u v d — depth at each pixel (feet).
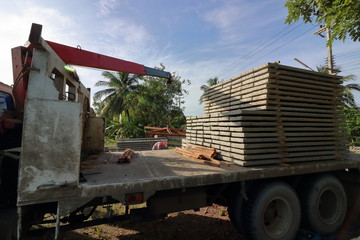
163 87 100.68
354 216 12.30
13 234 6.53
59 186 5.96
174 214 13.96
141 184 6.99
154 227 12.12
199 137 13.58
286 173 9.55
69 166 6.10
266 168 9.16
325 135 11.37
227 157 10.44
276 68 10.09
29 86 6.37
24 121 5.67
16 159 7.26
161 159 11.43
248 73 11.13
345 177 12.60
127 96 83.41
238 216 9.50
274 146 9.78
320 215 10.68
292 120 10.39
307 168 10.08
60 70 8.14
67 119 6.11
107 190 6.56
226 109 13.11
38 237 7.82
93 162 10.54
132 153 12.94
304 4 14.98
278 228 9.51
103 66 11.33
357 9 11.23
